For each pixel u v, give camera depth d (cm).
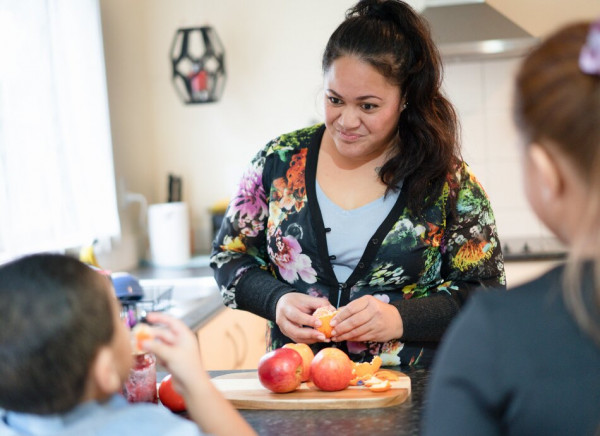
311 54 350
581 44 71
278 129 355
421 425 112
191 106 359
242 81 355
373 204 158
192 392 98
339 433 111
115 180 326
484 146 360
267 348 166
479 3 338
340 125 148
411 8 150
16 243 238
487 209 161
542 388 73
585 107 68
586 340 72
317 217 158
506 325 75
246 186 167
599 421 71
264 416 121
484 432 75
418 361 155
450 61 358
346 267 160
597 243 69
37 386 81
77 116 286
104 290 87
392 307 150
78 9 289
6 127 236
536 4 350
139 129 351
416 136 154
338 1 346
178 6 354
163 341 100
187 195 364
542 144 72
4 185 232
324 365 127
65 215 270
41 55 261
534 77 72
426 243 158
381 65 142
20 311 81
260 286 160
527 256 318
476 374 75
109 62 324
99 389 86
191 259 344
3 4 238
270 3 350
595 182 68
